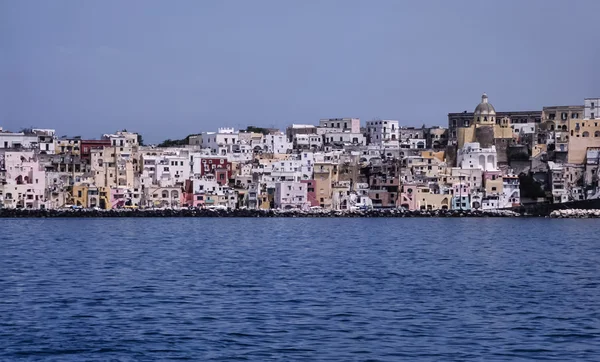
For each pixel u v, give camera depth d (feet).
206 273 543.39
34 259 630.33
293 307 407.23
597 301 431.02
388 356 314.96
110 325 363.76
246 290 462.60
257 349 323.57
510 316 388.16
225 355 315.17
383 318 381.40
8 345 329.31
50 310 397.19
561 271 568.00
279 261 628.69
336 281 504.43
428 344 332.60
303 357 312.71
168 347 326.24
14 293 448.24
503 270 573.33
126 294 446.19
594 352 321.73
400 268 581.12
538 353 320.09
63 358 312.50
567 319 381.60
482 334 350.23
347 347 327.26
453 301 428.56
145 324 365.61
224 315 385.50
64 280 503.20
